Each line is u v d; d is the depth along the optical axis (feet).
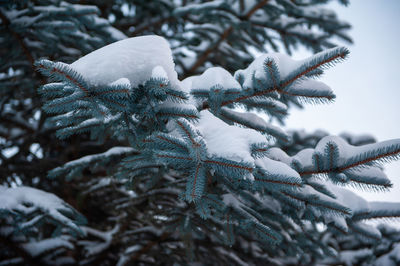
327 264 13.25
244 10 13.43
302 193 6.09
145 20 16.63
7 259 11.75
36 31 9.48
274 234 5.92
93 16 9.54
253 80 5.43
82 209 14.96
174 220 7.65
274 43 14.25
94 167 8.75
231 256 10.77
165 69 4.99
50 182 15.46
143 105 5.11
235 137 4.85
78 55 11.79
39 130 14.66
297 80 5.10
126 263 11.97
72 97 4.47
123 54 4.99
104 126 6.05
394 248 12.05
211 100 5.75
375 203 6.93
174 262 11.53
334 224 6.68
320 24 13.61
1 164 14.70
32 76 13.32
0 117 14.49
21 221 7.11
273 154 6.31
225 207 5.71
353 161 5.00
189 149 4.43
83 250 13.97
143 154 5.61
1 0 9.07
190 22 16.30
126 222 12.40
